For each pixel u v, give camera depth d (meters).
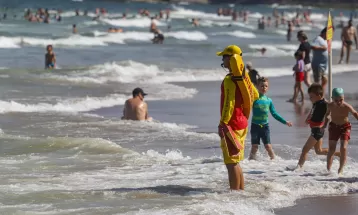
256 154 29.84
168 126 39.19
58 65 78.94
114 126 38.75
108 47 112.31
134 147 32.97
